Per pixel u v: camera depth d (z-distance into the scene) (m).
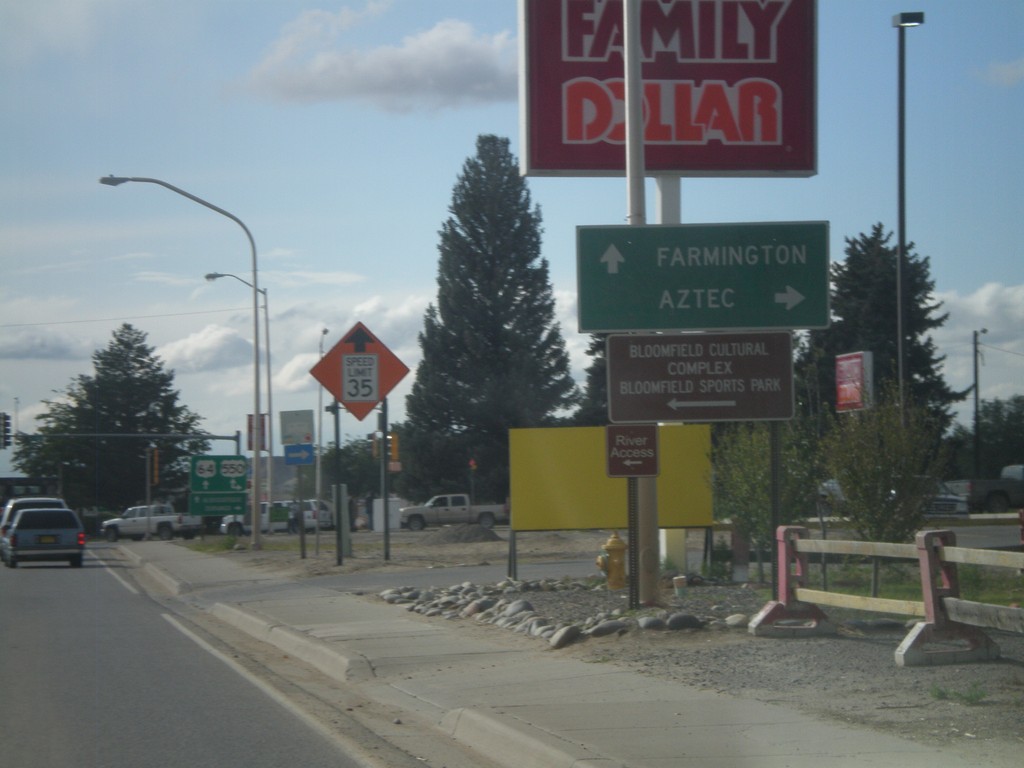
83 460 100.44
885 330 50.91
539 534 43.84
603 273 13.41
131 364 105.62
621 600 15.57
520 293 71.50
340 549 26.86
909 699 8.78
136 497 102.50
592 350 72.12
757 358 13.34
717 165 17.42
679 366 13.37
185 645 14.71
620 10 17.36
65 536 33.59
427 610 16.42
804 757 7.32
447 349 71.19
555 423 71.12
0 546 36.06
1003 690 9.01
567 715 8.85
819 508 16.55
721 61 17.45
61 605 20.56
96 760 8.14
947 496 37.97
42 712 9.98
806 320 13.38
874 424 15.38
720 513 18.31
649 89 17.39
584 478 19.17
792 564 12.31
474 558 28.66
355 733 9.09
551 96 17.31
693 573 18.50
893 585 16.30
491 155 71.75
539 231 72.19
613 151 17.33
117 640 15.25
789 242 13.45
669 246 13.44
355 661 12.25
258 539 37.50
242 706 10.28
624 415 13.38
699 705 8.98
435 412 70.06
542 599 16.14
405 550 34.53
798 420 17.20
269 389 47.91
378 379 24.31
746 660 10.70
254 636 15.85
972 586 15.34
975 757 7.17
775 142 17.47
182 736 8.97
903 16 26.34
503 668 11.46
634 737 8.01
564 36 17.31
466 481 69.56
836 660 10.44
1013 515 42.22
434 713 9.80
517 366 69.62
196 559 33.56
